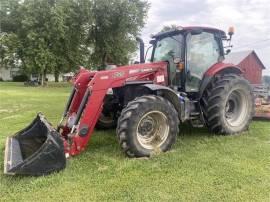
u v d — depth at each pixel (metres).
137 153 4.68
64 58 33.09
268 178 3.94
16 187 3.73
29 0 31.69
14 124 7.73
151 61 6.63
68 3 31.77
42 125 4.92
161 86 5.07
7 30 35.34
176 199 3.44
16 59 34.53
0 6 34.31
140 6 33.53
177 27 5.84
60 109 10.71
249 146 5.28
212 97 5.82
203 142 5.56
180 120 5.40
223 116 5.86
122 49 33.59
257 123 7.25
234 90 5.98
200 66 6.07
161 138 4.95
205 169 4.25
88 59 34.31
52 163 4.09
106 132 6.42
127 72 5.16
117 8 32.16
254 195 3.51
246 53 23.27
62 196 3.53
